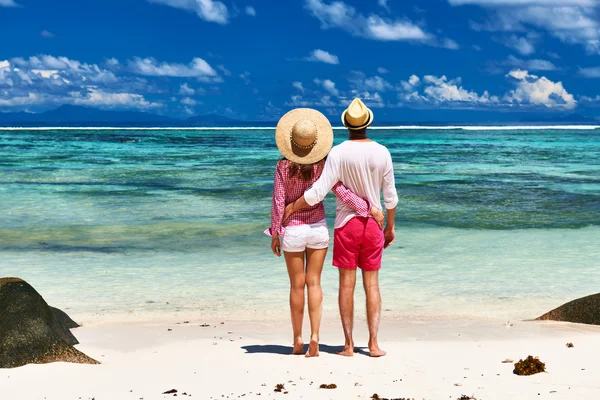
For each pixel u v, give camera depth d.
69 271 9.08
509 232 12.55
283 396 3.93
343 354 5.08
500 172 27.12
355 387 4.12
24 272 8.98
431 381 4.23
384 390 4.04
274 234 5.20
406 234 12.30
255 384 4.22
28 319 4.99
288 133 5.08
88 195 17.89
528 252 10.58
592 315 6.30
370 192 5.07
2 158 33.38
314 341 5.03
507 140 67.38
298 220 5.12
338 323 6.56
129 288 8.11
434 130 115.38
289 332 6.14
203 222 13.49
